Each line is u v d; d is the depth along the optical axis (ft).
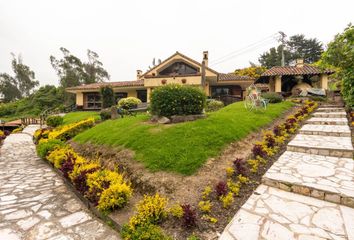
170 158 16.02
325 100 46.83
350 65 26.76
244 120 26.73
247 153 18.53
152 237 8.82
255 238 8.44
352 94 27.12
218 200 11.86
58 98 119.65
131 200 13.05
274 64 136.46
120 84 74.18
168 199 12.39
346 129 23.84
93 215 12.19
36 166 24.36
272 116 31.45
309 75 55.31
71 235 10.10
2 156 30.09
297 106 42.16
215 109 45.78
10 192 16.01
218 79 62.80
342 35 25.03
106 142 23.59
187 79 61.00
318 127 26.00
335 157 17.24
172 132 20.67
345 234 8.37
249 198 11.73
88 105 80.07
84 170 15.90
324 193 11.20
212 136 19.51
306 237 8.27
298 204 10.88
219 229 9.61
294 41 145.79
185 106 26.02
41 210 12.85
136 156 17.71
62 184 17.90
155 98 26.27
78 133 36.55
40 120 71.31
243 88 70.33
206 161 15.71
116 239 9.75
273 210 10.37
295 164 15.79
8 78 170.30
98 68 156.87
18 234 10.23
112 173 14.69
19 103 124.06
